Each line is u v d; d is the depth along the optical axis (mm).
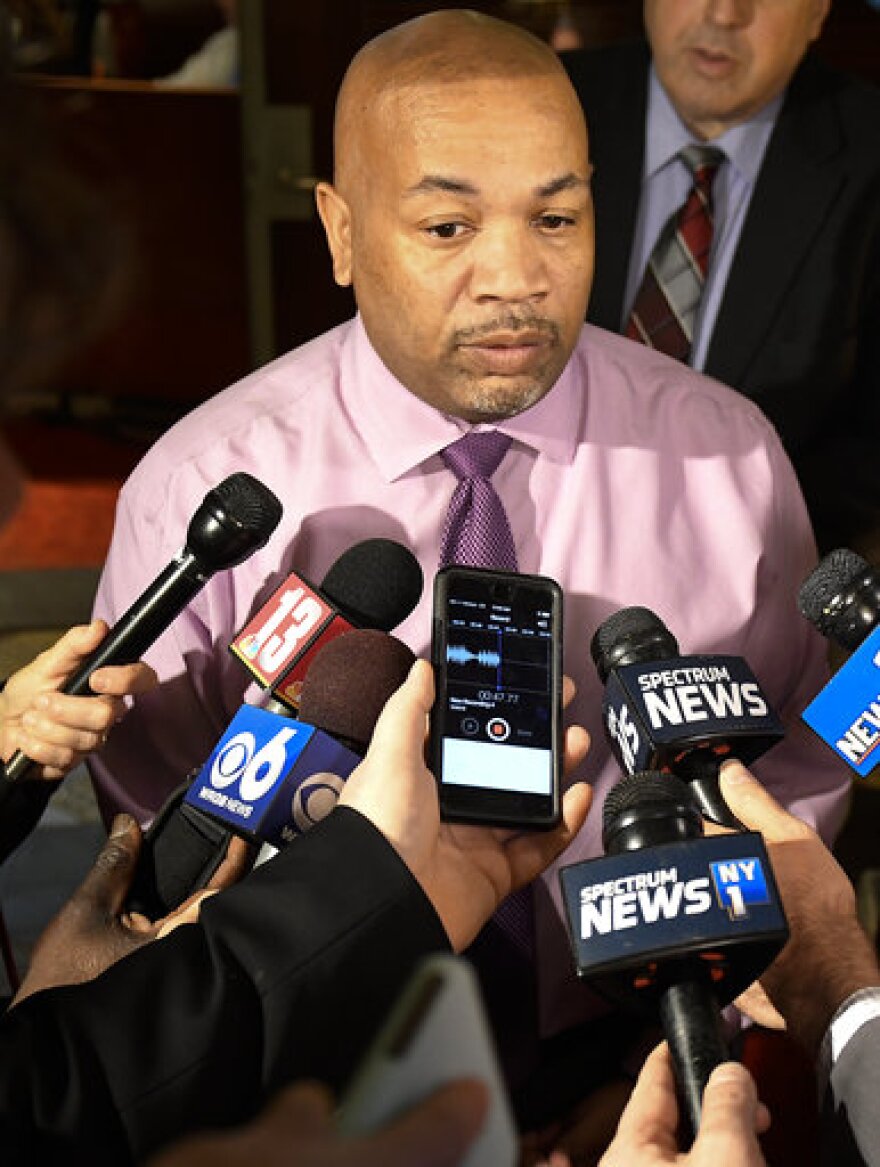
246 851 1375
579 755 1280
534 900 1596
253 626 1411
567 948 1606
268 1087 1048
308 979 1051
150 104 5570
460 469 1609
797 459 2701
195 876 1397
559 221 1446
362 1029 1062
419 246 1440
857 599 1348
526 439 1627
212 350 5777
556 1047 1598
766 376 2670
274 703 1414
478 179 1398
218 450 1664
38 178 843
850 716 1319
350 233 1535
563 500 1655
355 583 1406
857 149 2674
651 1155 979
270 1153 553
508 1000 1523
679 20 2572
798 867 1280
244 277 5727
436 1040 576
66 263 858
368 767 1144
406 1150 554
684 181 2721
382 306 1497
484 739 1234
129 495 1697
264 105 4871
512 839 1246
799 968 1252
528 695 1264
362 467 1637
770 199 2658
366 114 1451
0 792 1463
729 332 2672
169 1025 1050
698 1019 1018
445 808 1194
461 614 1280
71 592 4719
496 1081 586
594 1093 1562
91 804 3191
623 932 1012
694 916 1009
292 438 1660
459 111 1396
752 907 1013
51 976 1306
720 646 1677
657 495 1677
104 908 1349
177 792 1430
